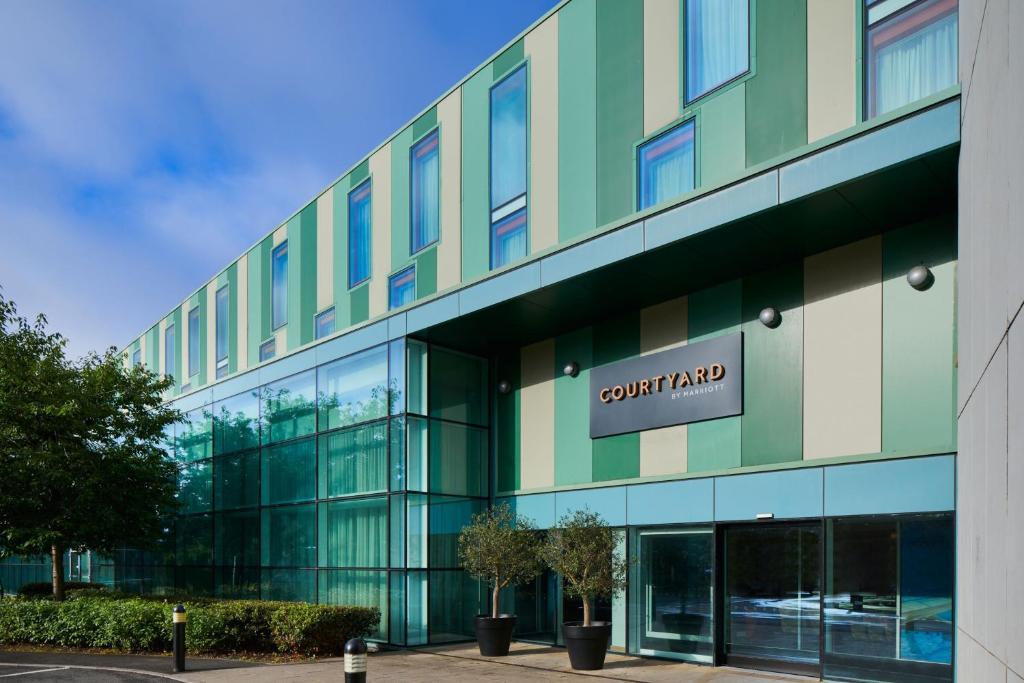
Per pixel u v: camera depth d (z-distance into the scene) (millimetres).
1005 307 4559
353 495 18172
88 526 19297
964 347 7629
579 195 14586
